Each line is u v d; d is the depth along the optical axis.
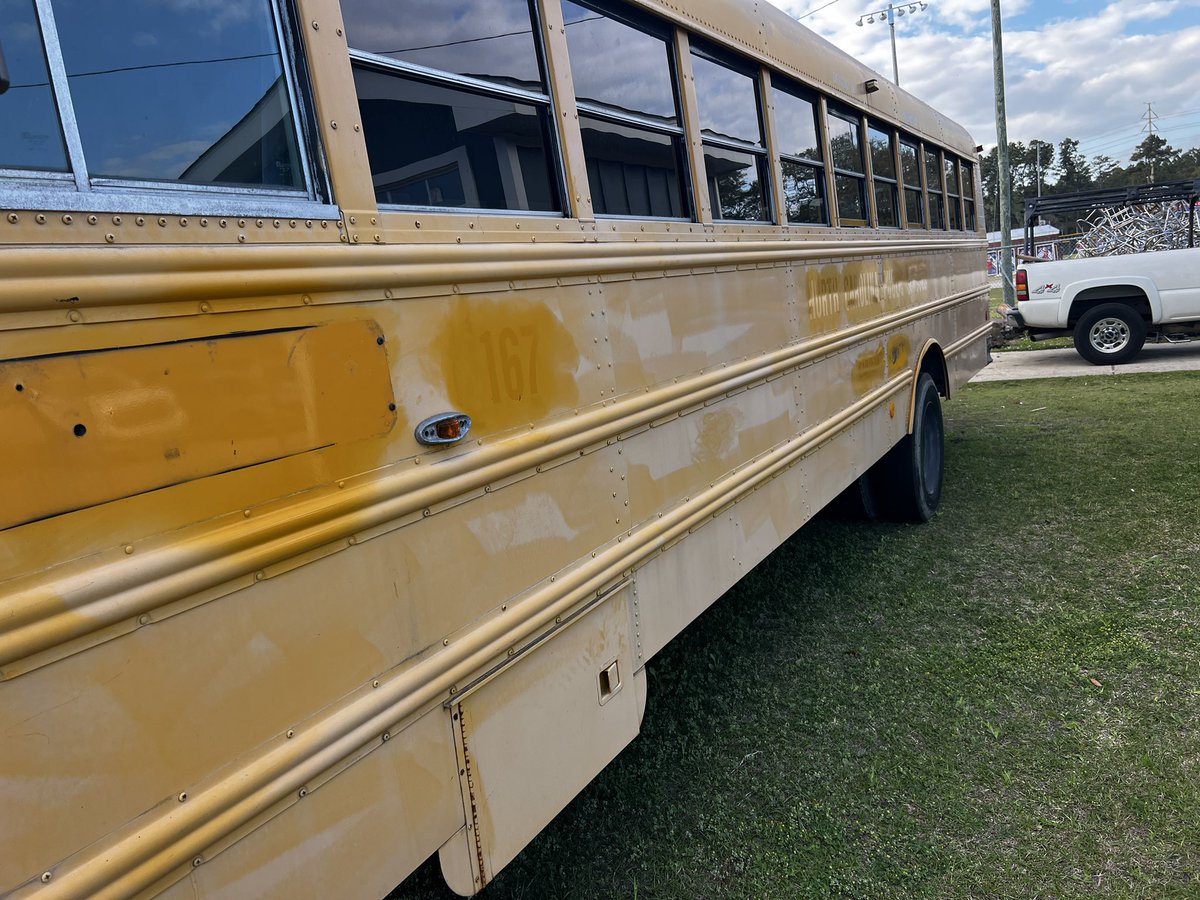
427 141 1.66
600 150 2.20
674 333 2.45
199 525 1.18
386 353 1.49
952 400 9.82
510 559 1.79
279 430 1.29
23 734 0.99
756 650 3.67
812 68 3.56
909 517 5.18
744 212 3.01
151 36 1.20
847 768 2.78
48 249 1.02
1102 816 2.45
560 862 2.45
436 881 2.32
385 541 1.48
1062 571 4.24
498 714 1.75
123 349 1.09
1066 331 11.78
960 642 3.59
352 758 1.41
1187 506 4.97
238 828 1.22
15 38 1.04
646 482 2.31
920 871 2.30
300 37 1.40
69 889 1.02
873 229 4.33
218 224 1.23
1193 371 9.81
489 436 1.73
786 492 3.24
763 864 2.38
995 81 16.53
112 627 1.08
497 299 1.76
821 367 3.57
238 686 1.23
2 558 0.98
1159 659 3.26
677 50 2.54
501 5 1.85
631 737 2.25
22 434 0.99
